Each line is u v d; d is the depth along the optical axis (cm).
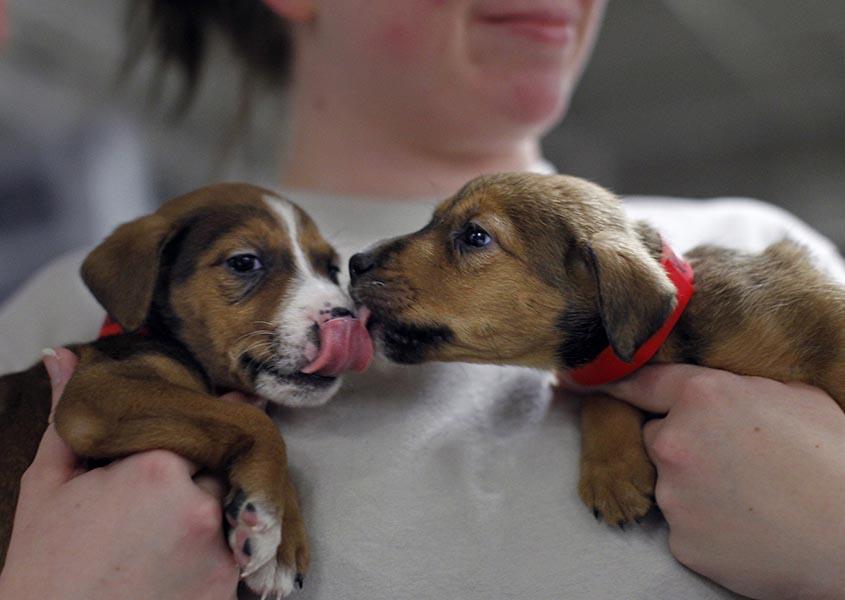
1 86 117
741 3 143
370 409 45
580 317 45
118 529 38
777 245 48
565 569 41
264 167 78
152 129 130
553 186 46
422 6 52
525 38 53
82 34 118
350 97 56
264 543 39
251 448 40
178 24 68
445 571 41
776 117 198
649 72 171
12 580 38
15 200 118
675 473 41
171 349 45
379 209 53
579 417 46
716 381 42
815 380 44
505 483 43
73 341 52
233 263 45
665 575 41
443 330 45
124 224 46
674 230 55
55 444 42
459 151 56
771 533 40
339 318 44
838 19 149
